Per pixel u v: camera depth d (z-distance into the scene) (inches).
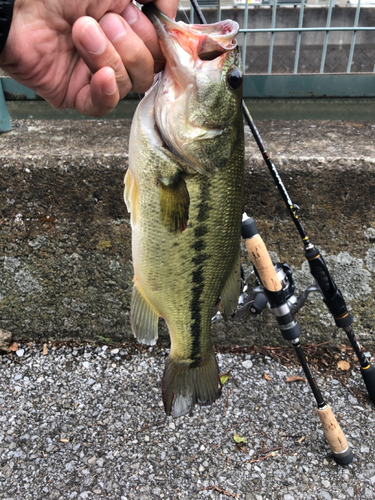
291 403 25.6
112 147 25.2
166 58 13.0
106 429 24.3
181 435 24.0
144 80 12.8
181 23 13.2
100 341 29.5
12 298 28.3
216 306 17.8
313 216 25.0
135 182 14.8
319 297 27.1
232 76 13.8
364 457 22.7
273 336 28.6
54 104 14.6
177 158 14.1
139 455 23.0
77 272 27.3
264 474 22.1
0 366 28.0
